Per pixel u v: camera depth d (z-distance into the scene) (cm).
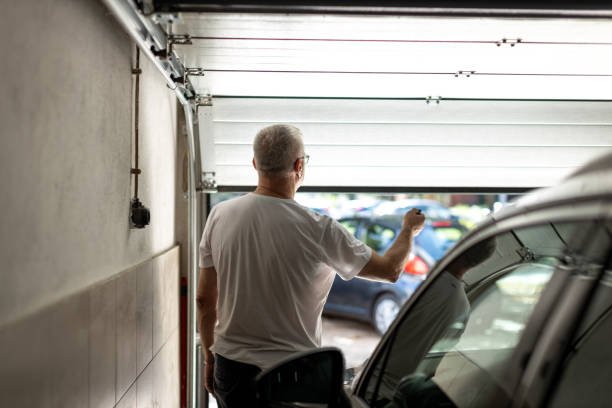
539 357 120
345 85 359
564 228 121
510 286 140
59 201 199
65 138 205
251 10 225
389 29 251
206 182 399
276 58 300
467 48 282
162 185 379
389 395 172
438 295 171
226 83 351
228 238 255
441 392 151
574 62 309
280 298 249
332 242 251
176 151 436
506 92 379
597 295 112
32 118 178
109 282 248
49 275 191
